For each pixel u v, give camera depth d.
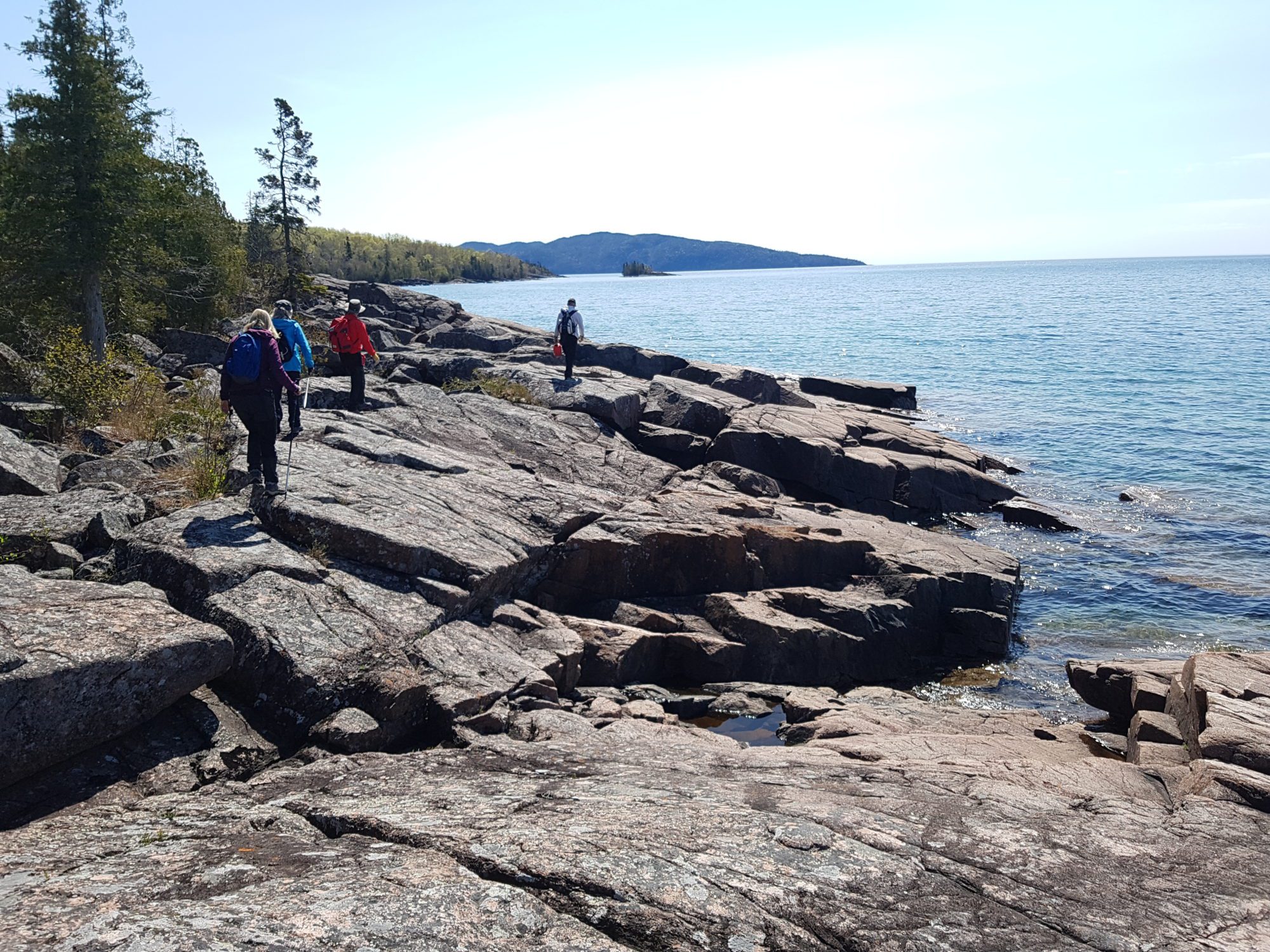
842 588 14.18
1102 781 6.42
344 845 4.30
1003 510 20.70
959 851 4.41
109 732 5.83
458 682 7.67
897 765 6.35
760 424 20.77
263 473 9.60
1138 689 9.83
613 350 27.23
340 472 11.32
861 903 3.77
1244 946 3.64
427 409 16.48
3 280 20.62
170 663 6.12
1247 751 6.50
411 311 40.25
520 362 23.88
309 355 10.73
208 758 6.13
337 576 8.59
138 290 25.42
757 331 71.81
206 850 4.21
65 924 3.14
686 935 3.44
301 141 40.66
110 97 20.22
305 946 3.05
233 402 9.23
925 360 50.22
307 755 6.42
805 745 8.03
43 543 8.43
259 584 7.86
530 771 5.96
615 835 4.32
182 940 3.01
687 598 12.64
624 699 9.93
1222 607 15.30
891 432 24.30
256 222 41.25
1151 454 26.62
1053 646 13.92
